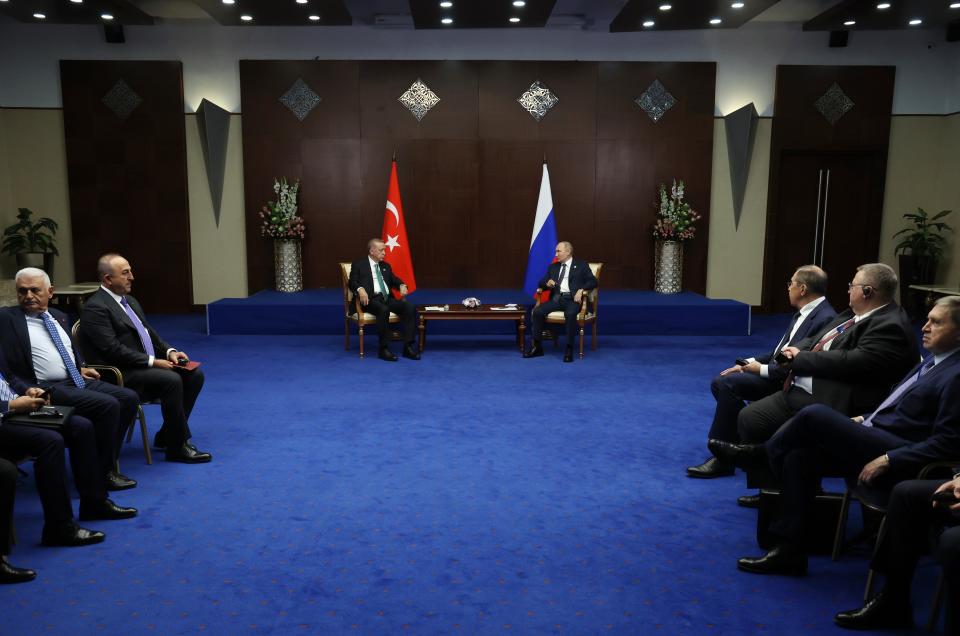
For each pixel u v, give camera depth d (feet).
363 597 7.51
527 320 24.61
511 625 6.98
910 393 7.79
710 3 23.94
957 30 28.12
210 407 15.43
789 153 29.55
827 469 8.03
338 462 11.91
